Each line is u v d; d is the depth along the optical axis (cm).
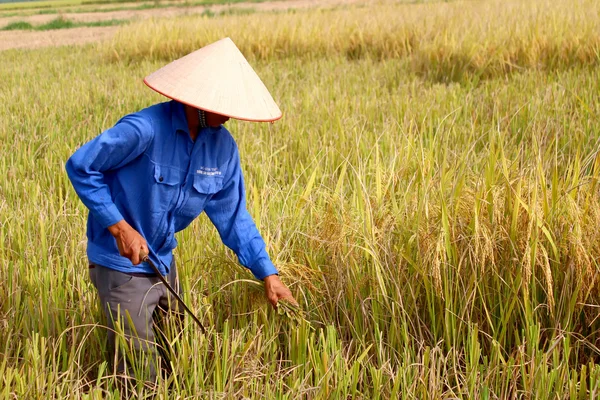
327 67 1198
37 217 416
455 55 1016
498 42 1033
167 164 273
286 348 316
